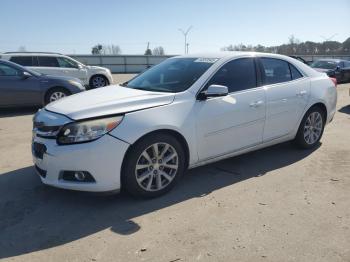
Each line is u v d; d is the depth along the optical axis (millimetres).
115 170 3664
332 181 4453
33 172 4820
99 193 3674
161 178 4051
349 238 3182
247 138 4738
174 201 3932
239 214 3625
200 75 4418
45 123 3766
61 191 4195
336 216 3576
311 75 5633
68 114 3688
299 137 5516
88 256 2961
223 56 4730
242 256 2932
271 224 3424
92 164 3566
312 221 3479
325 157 5359
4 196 4094
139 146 3752
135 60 41281
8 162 5234
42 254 2998
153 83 4652
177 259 2902
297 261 2861
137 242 3150
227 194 4094
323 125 5852
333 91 5871
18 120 8430
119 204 3865
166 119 3904
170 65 5031
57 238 3236
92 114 3652
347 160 5219
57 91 9812
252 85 4770
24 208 3807
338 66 19438
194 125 4129
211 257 2922
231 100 4465
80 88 10094
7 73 9312
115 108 3775
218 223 3449
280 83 5109
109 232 3318
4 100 9297
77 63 14586
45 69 13695
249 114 4641
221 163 5109
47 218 3596
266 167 4949
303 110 5367
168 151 4039
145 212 3688
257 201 3912
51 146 3641
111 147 3600
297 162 5145
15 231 3359
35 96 9555
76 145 3555
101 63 40250
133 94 4199
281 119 5094
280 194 4086
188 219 3535
